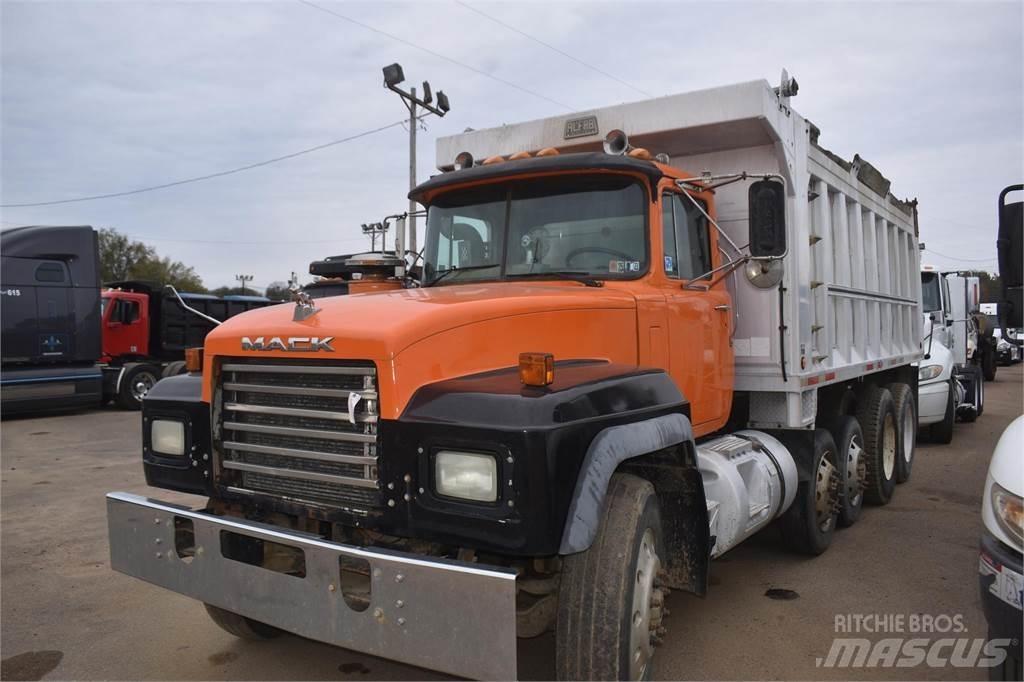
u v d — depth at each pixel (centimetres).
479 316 326
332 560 287
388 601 274
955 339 1385
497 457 270
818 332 593
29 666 415
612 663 293
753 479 489
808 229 559
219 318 1947
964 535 635
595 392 307
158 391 392
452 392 294
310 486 326
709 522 397
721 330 496
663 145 536
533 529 265
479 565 263
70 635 456
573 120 540
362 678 397
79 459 1044
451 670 262
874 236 774
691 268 471
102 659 423
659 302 414
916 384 953
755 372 534
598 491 283
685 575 367
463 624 260
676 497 369
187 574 336
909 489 820
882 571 546
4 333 1452
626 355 387
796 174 540
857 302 714
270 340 331
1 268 1452
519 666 404
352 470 310
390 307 330
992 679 308
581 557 303
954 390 1120
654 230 427
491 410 279
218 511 377
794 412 541
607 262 429
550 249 441
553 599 327
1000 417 1434
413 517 288
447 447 281
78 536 662
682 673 392
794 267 523
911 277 957
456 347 316
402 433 291
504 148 566
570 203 442
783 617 465
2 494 824
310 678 398
